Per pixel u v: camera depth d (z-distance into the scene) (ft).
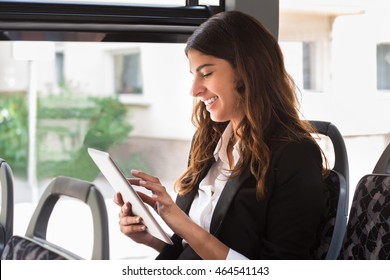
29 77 15.07
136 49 15.42
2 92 14.74
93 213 4.18
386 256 4.78
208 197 5.33
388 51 8.71
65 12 6.02
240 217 5.01
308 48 8.32
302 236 4.90
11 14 5.90
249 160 5.09
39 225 4.60
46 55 6.59
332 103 8.55
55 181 4.58
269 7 6.57
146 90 15.11
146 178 4.95
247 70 5.03
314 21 8.27
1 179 6.34
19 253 3.97
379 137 8.85
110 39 6.33
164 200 4.84
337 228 5.13
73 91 15.87
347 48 8.53
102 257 4.11
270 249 4.94
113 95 15.78
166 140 13.44
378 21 8.69
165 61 14.20
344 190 5.17
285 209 4.92
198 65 5.12
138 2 6.44
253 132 5.02
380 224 4.84
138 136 14.80
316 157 5.03
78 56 16.56
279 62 5.21
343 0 8.40
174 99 13.74
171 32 6.36
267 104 5.08
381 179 4.98
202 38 5.10
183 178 5.59
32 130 14.62
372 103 8.80
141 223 5.04
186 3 6.52
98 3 6.15
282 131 5.07
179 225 4.85
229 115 5.20
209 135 5.58
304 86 8.36
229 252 4.88
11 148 14.02
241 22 5.13
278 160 4.98
